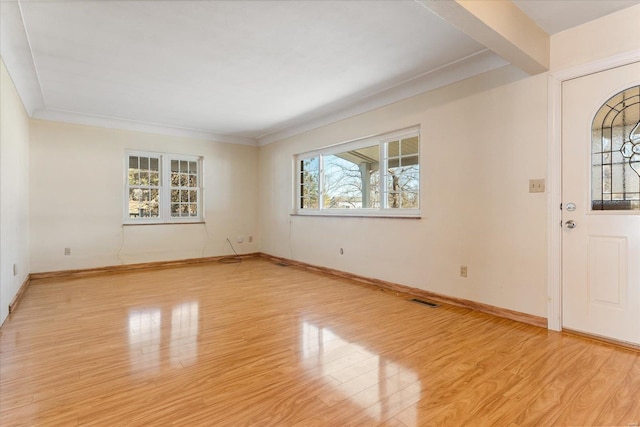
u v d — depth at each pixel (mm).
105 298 3629
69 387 1810
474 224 3188
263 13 2355
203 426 1487
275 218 6289
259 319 2939
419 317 2980
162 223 5668
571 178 2572
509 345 2359
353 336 2543
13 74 3266
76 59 3068
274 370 2010
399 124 3928
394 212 4090
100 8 2283
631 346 2303
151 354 2227
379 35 2664
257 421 1523
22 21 2434
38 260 4637
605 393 1743
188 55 3006
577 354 2203
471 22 2039
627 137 2340
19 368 2025
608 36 2375
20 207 3873
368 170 4508
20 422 1505
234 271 5230
